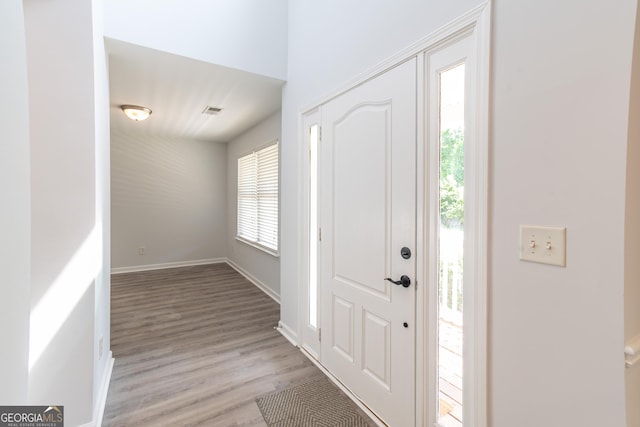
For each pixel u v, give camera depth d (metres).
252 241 4.52
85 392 1.54
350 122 1.80
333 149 1.97
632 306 0.82
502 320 1.06
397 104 1.48
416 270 1.41
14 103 0.69
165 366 2.18
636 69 0.79
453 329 1.30
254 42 2.45
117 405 1.76
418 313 1.41
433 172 1.33
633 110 0.79
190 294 3.88
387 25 1.53
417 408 1.42
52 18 1.45
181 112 3.64
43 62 1.45
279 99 3.14
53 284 1.48
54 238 1.49
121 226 4.88
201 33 2.24
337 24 1.91
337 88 1.90
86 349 1.54
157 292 3.94
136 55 2.16
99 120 1.72
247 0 2.42
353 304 1.83
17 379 0.71
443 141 1.30
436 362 1.35
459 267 1.26
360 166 1.73
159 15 2.09
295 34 2.45
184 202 5.37
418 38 1.36
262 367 2.17
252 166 4.59
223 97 3.06
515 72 1.01
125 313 3.22
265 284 4.07
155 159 5.10
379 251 1.62
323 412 1.71
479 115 1.11
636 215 0.83
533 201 0.97
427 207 1.36
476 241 1.13
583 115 0.86
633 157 0.81
